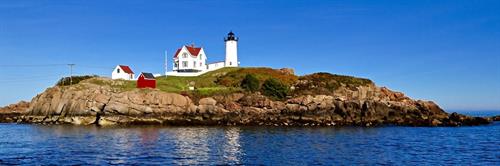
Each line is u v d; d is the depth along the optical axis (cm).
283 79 12850
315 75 13038
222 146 6225
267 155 5412
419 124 10419
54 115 11231
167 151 5691
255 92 11544
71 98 11106
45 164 4719
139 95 10656
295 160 5056
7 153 5494
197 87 12519
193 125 10144
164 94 10725
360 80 12719
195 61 14788
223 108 10750
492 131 9081
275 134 7969
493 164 4838
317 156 5334
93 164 4725
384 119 10631
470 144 6606
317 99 10888
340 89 11962
